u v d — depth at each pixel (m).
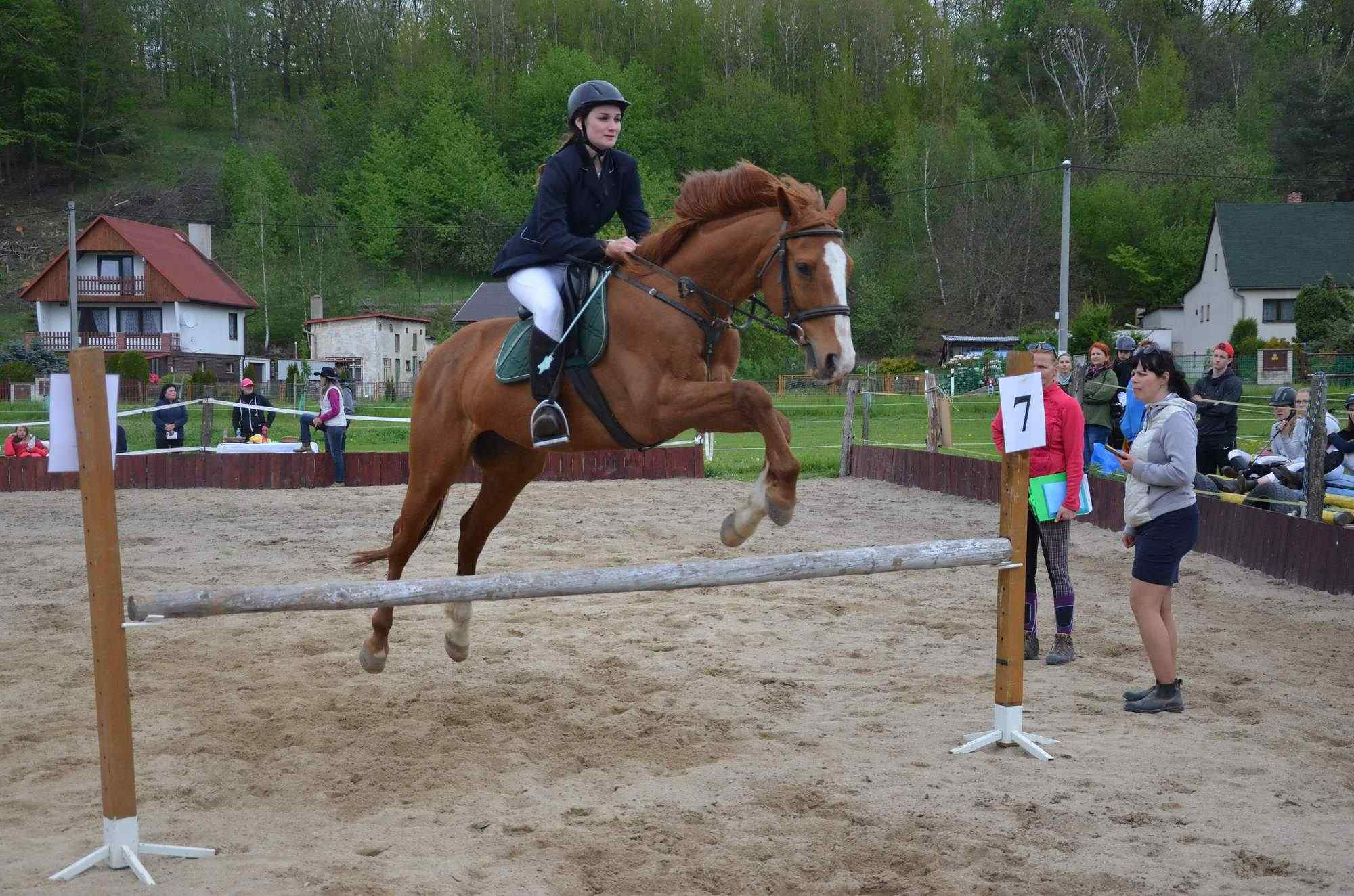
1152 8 86.69
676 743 4.87
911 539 10.62
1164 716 5.22
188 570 9.01
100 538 3.55
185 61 96.56
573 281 4.92
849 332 4.46
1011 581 4.69
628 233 5.24
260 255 62.28
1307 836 3.77
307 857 3.64
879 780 4.33
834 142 76.75
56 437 3.61
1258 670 6.04
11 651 6.54
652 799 4.14
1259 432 19.77
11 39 78.25
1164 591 5.26
